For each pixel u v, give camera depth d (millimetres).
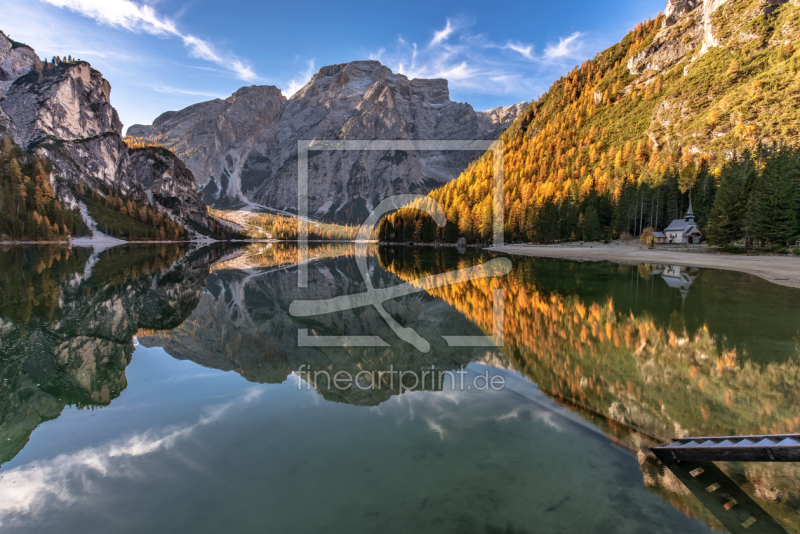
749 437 5008
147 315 16750
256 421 6387
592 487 4562
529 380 8305
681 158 78625
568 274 28531
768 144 63719
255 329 14500
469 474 4793
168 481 4660
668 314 14203
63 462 5129
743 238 42281
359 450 5379
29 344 11742
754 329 11953
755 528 3844
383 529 3756
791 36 86000
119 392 7816
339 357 10555
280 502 4230
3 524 3879
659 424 6203
